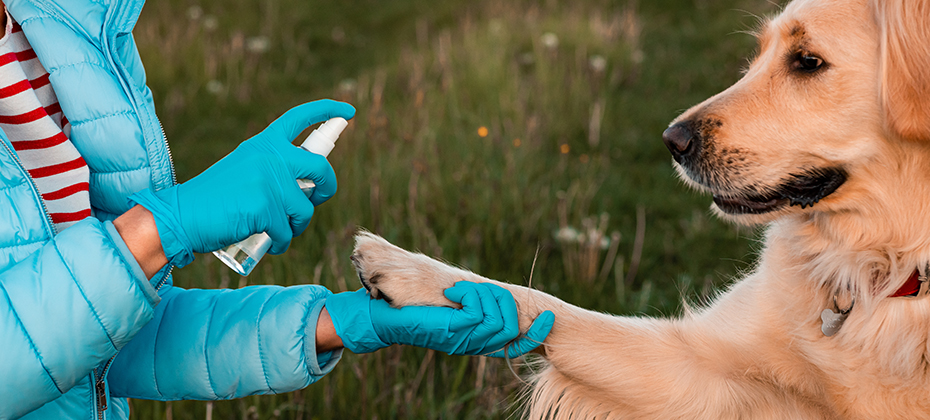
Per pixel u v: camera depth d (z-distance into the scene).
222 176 1.27
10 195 1.25
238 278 3.21
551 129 5.34
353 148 4.69
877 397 1.94
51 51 1.35
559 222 4.05
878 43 1.87
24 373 1.13
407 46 7.76
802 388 2.05
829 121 1.97
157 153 1.43
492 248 3.70
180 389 1.55
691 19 8.63
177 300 1.59
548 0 8.38
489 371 2.65
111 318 1.17
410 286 1.84
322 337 1.57
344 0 10.27
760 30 2.35
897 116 1.75
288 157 1.32
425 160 4.44
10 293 1.13
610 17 8.30
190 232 1.23
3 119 1.33
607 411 2.07
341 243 3.54
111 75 1.40
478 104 5.52
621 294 3.39
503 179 4.20
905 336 1.87
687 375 2.00
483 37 7.00
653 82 6.66
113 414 1.59
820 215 2.09
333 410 2.58
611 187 4.62
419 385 2.68
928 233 1.88
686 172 2.25
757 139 2.08
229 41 7.98
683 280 3.44
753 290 2.14
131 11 1.47
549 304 2.04
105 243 1.17
